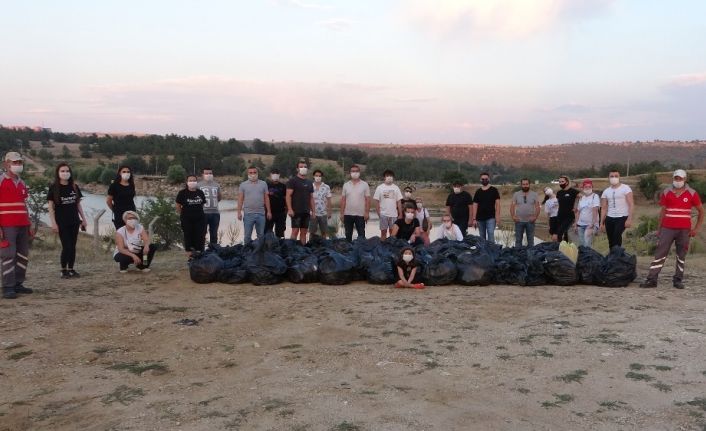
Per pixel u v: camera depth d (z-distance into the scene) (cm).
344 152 13388
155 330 655
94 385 496
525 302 766
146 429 404
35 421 428
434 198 7231
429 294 838
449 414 413
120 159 12562
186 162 11250
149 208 1923
